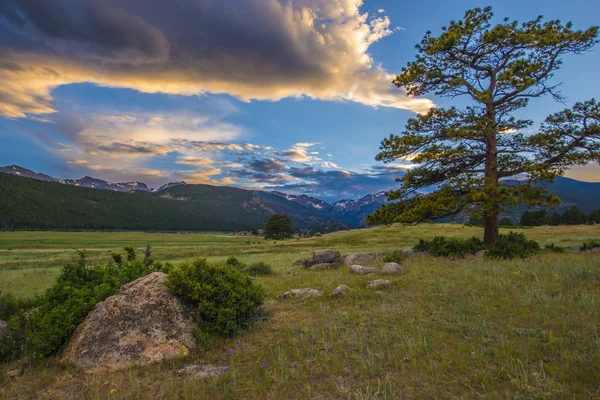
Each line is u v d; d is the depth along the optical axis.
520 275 10.48
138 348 5.92
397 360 4.92
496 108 20.73
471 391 4.05
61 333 6.25
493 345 5.32
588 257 14.52
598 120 17.73
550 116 19.14
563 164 18.53
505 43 20.02
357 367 4.88
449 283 10.15
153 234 180.38
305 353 5.58
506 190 17.55
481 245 18.83
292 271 18.14
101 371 5.49
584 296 7.22
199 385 4.65
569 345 5.05
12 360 6.07
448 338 5.78
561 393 3.80
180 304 6.93
